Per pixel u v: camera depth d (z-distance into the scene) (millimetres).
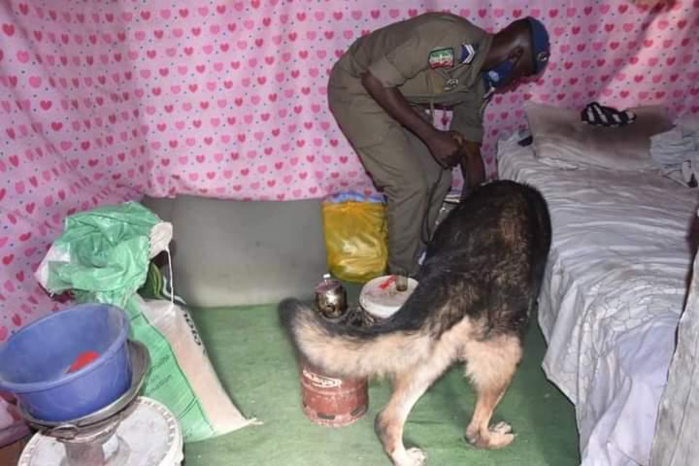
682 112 3121
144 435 1480
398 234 2746
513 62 2400
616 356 1613
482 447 2014
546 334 2244
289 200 3027
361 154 2666
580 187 2559
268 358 2473
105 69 2459
